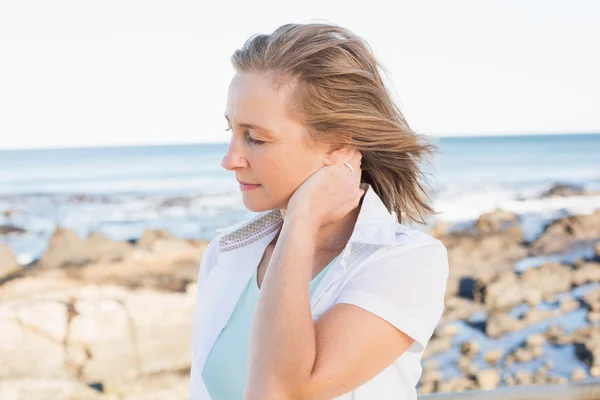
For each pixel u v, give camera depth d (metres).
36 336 8.55
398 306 1.26
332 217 1.33
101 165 35.69
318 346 1.20
